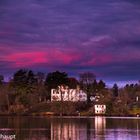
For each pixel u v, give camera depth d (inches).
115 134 5000.0
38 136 4628.4
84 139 4411.9
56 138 4463.6
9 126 6171.3
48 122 7436.0
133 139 4461.1
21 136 4584.2
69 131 5378.9
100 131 5428.2
